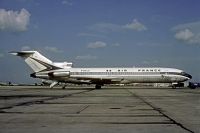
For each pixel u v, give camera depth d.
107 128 13.00
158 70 82.12
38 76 81.25
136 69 82.44
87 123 14.59
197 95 44.19
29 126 13.63
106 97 38.72
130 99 34.44
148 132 11.95
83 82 83.06
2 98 36.19
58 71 81.38
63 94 47.69
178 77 81.81
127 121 15.28
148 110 21.12
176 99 34.41
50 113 19.22
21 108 22.70
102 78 81.62
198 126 13.48
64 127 13.31
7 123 14.63
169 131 12.16
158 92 56.69
